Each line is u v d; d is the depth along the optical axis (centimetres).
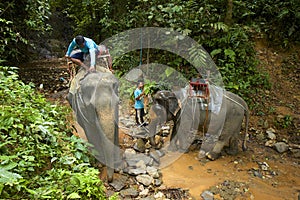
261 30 841
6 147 306
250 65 730
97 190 305
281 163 494
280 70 771
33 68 965
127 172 439
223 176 450
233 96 504
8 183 238
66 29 1395
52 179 296
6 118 329
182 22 743
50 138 354
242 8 826
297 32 822
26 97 432
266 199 399
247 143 554
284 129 596
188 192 408
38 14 759
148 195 401
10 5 727
